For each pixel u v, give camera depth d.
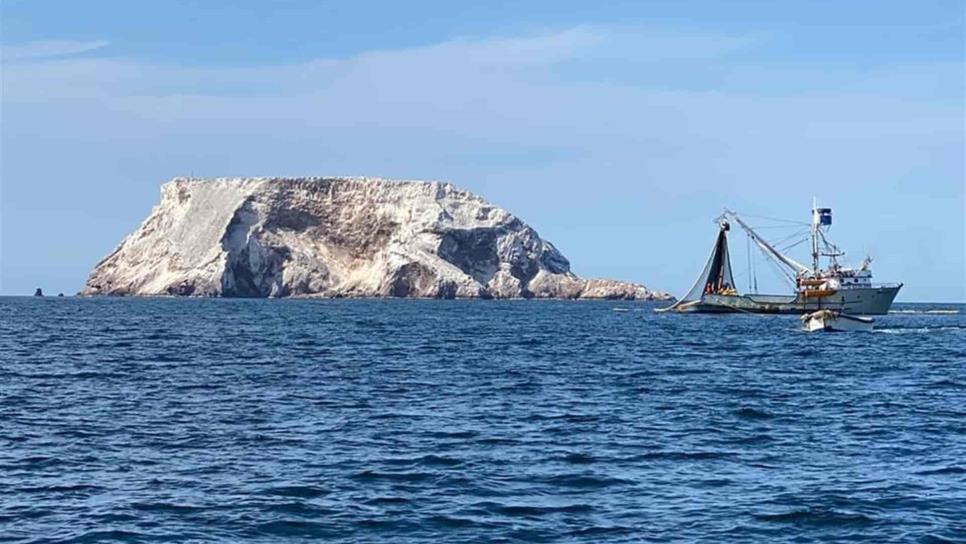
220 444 38.88
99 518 27.59
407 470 33.94
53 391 56.53
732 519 27.73
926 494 30.47
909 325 157.00
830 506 28.98
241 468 34.25
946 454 37.31
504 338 116.38
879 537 26.06
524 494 30.58
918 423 45.34
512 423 44.62
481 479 32.59
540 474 33.41
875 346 103.69
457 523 27.27
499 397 54.66
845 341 112.44
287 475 33.12
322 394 55.41
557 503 29.50
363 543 25.50
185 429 42.53
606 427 43.53
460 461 35.47
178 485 31.61
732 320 172.38
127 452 37.16
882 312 186.88
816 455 37.16
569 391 57.97
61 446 38.31
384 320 166.25
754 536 26.20
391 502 29.44
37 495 30.22
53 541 25.53
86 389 57.75
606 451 37.56
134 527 26.80
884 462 35.78
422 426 43.59
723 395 56.44
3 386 58.81
